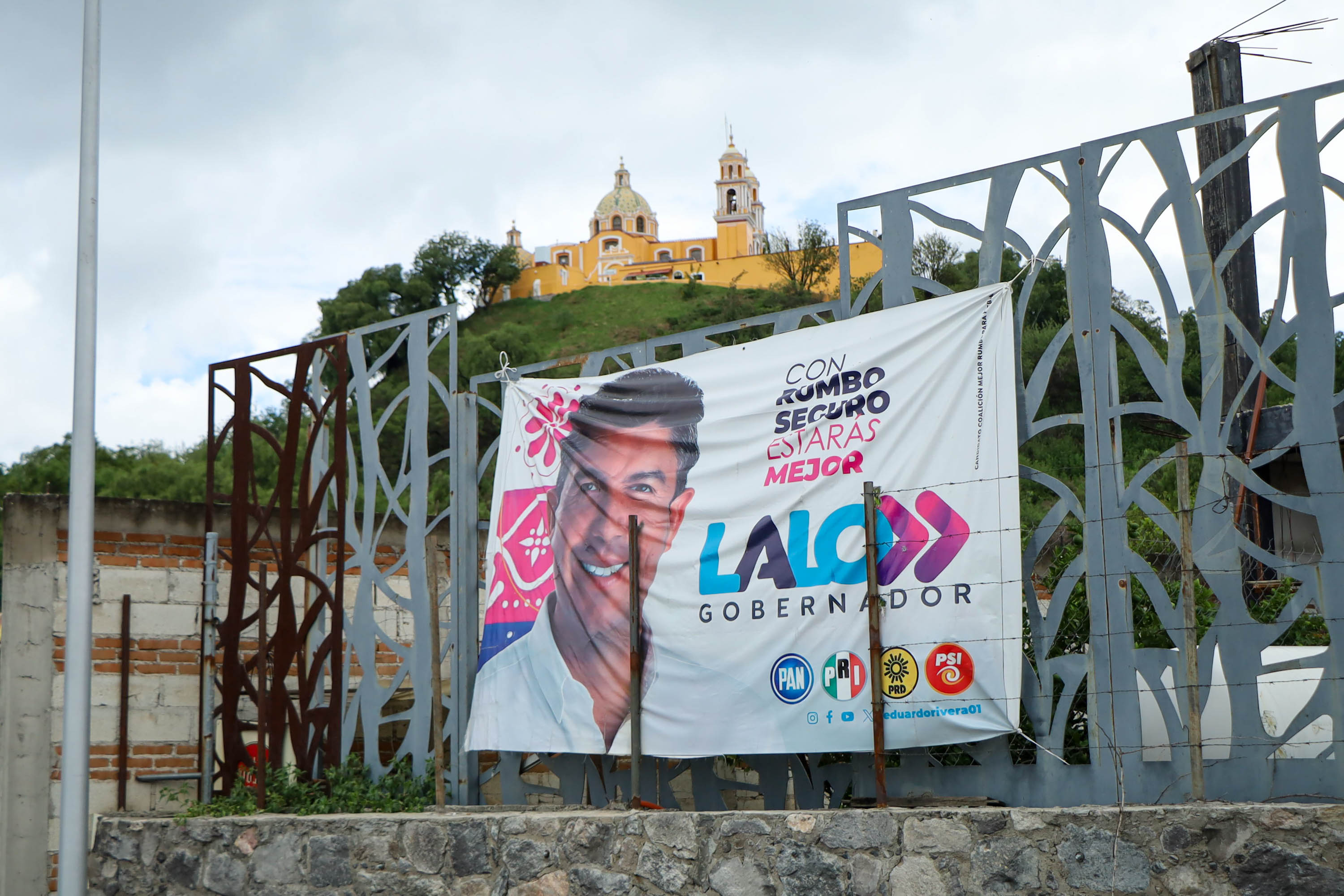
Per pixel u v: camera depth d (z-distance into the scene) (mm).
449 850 6855
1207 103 9594
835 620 6484
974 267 24078
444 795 8078
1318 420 5438
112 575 9000
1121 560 5867
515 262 78750
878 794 6074
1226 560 5637
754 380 7102
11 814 8492
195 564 9484
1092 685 5883
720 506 7055
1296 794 5324
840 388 6738
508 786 7879
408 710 8977
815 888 5781
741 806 9055
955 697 6016
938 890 5512
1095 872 5215
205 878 7727
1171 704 5664
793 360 6961
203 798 8555
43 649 8711
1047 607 6602
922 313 6504
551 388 8039
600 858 6398
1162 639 6945
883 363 6602
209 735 8656
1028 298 6316
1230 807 5023
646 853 6266
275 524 9953
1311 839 4848
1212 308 5793
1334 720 5285
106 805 8742
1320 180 5547
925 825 5590
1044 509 16594
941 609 6129
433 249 77250
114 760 8828
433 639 7828
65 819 7191
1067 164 6254
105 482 36188
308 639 9711
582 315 72500
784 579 6711
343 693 9219
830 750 6371
